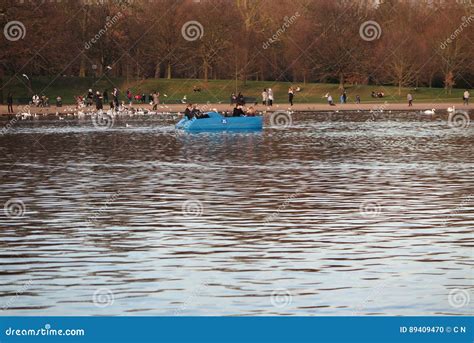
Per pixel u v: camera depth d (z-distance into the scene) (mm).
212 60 173625
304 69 171250
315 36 171500
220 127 86938
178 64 177125
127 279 24953
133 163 55000
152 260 27125
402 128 90000
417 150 64188
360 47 170250
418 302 22812
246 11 176375
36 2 143250
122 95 159375
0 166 53469
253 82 172875
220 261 26984
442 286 24141
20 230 31828
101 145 69125
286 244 29297
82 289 23984
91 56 165125
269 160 56750
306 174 48688
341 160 56688
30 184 44625
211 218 34062
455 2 171875
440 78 180250
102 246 29062
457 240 29734
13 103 134625
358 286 24188
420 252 27984
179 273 25547
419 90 168750
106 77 165500
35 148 66562
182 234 30969
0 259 27250
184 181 45594
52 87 156750
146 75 173500
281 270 25875
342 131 85625
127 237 30516
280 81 180625
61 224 32938
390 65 166750
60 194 40875
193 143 71062
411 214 34781
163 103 137750
